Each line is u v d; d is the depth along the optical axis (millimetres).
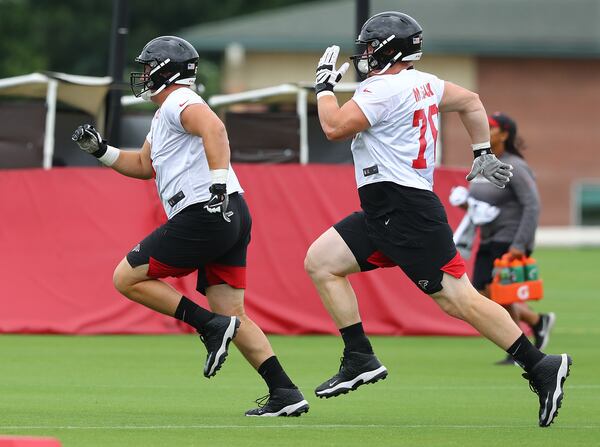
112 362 41750
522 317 45531
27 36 189250
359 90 28422
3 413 30672
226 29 168500
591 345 48781
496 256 44219
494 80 162125
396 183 28156
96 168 48969
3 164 52406
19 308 49062
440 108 29188
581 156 161000
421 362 43000
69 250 49031
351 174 49781
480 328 28281
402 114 28094
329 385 29469
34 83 53594
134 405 32375
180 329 49844
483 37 159875
